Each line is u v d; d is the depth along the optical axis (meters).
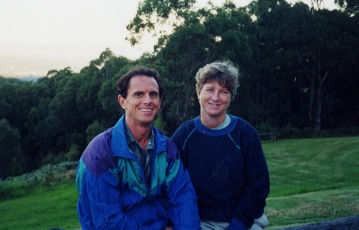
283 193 9.55
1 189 15.09
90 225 1.92
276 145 22.62
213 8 36.41
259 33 40.75
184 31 31.45
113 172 1.92
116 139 1.97
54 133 55.03
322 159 16.77
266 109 41.25
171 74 34.19
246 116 40.06
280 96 39.25
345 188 8.74
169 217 2.10
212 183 2.28
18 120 62.06
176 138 2.39
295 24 35.03
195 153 2.31
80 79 55.56
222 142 2.27
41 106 59.66
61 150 54.81
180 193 2.14
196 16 33.09
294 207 6.17
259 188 2.25
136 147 2.04
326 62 36.88
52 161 51.81
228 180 2.27
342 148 18.03
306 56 35.03
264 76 38.53
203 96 2.28
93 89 51.00
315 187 10.18
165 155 2.12
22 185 15.98
